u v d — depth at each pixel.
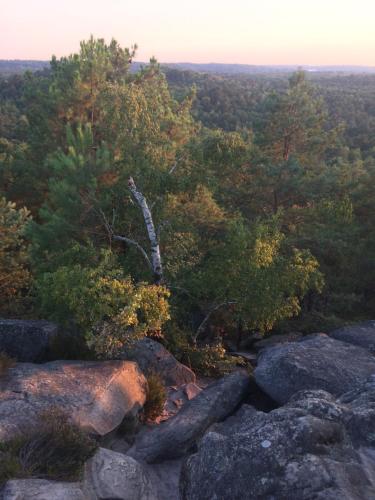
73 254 16.55
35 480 8.24
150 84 26.91
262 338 22.05
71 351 14.67
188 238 18.84
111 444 11.39
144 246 19.20
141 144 19.97
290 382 12.59
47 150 24.92
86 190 18.92
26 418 10.15
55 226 17.95
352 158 67.25
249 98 166.50
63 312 15.10
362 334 16.05
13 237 19.41
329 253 24.56
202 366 17.55
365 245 25.78
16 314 19.75
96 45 25.94
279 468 7.21
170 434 11.10
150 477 10.37
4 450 8.98
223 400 12.62
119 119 21.12
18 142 37.53
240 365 18.55
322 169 29.16
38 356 14.43
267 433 7.83
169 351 17.44
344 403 9.57
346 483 6.88
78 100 23.75
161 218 18.88
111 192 18.58
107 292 14.04
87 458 9.35
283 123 27.67
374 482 7.02
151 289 14.54
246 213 24.47
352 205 24.80
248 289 17.36
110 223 19.25
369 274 25.66
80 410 10.80
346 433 8.01
